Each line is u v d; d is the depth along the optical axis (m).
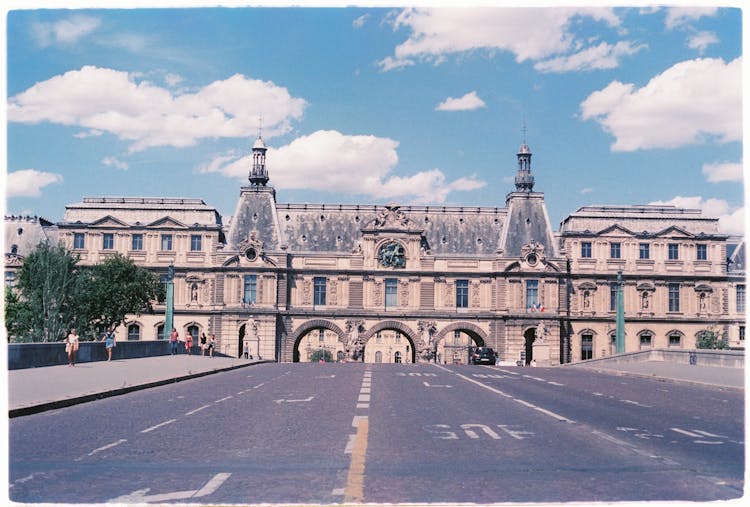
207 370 58.75
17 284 107.81
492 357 105.81
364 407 31.72
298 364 86.19
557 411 30.78
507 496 15.34
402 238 122.88
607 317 123.62
